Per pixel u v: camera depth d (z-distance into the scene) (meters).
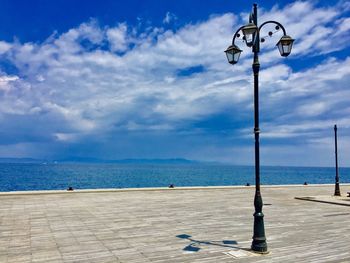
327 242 8.47
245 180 69.38
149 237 8.88
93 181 56.22
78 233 9.29
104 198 17.55
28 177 65.44
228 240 8.60
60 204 15.01
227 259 7.01
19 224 10.48
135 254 7.34
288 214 13.05
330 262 6.82
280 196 19.86
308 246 8.07
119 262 6.80
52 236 8.91
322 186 28.72
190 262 6.80
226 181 64.31
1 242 8.28
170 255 7.28
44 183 48.38
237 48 7.90
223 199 17.72
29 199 16.67
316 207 15.12
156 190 22.39
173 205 15.15
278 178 84.75
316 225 10.77
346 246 8.07
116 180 60.72
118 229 9.85
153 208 14.12
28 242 8.28
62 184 46.81
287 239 8.80
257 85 7.66
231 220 11.47
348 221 11.54
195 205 15.22
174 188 23.05
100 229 9.83
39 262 6.79
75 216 11.98
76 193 19.78
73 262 6.79
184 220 11.40
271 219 11.88
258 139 7.63
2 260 6.90
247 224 10.75
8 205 14.53
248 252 7.50
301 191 23.50
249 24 7.57
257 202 7.62
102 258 7.06
